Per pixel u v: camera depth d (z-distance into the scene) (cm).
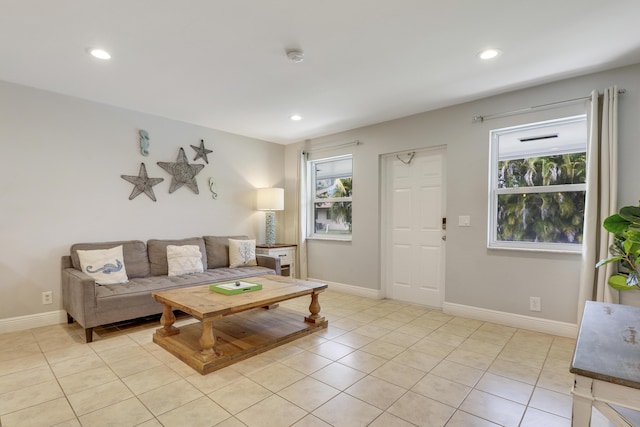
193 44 232
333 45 235
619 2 185
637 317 140
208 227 448
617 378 84
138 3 186
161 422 175
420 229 403
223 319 329
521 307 318
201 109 374
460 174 355
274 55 248
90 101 346
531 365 241
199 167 436
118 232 367
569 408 189
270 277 356
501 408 189
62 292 328
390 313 367
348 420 177
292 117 404
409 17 201
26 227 311
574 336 290
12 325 302
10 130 302
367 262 438
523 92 314
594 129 271
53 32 216
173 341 267
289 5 189
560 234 308
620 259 236
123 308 293
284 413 183
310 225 528
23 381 216
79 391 204
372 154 432
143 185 385
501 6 190
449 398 199
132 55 248
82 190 343
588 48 238
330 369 235
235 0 184
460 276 356
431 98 339
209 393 203
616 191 263
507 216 336
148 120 390
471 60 257
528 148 325
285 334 286
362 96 334
